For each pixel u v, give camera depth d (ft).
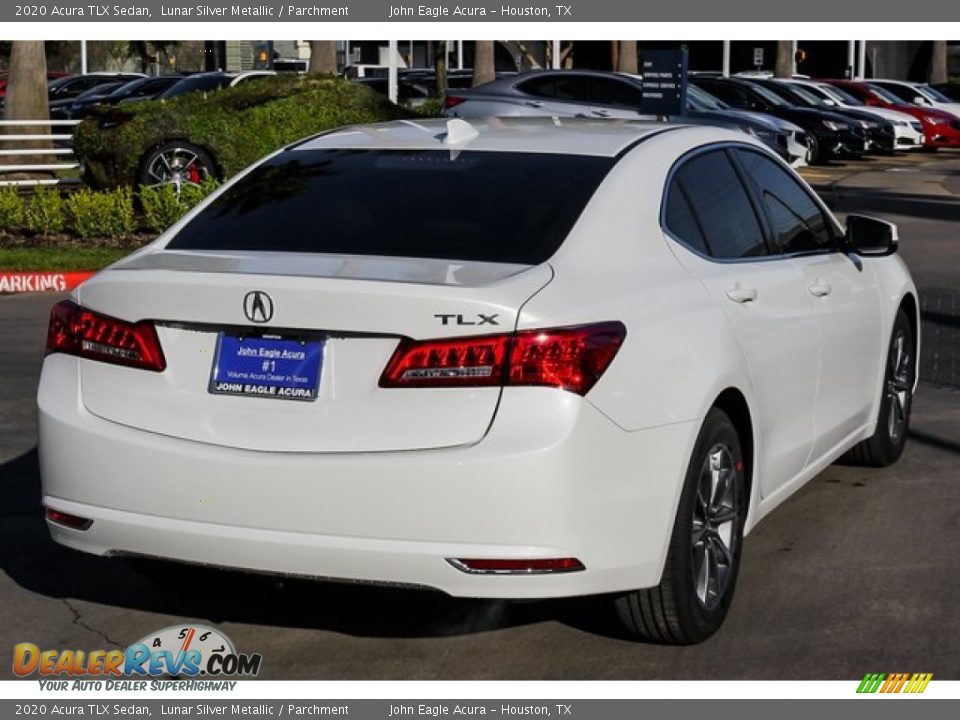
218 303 14.48
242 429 14.39
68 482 15.15
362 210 16.47
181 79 95.35
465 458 13.65
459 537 13.76
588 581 14.23
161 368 14.85
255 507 14.21
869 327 21.42
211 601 17.92
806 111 102.94
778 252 18.97
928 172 95.14
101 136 58.39
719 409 16.17
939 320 38.83
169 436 14.66
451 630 16.85
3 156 72.90
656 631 15.83
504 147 17.54
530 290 14.17
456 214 16.06
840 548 19.77
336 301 14.05
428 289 13.94
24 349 34.99
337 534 14.02
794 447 18.72
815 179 88.58
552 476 13.69
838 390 20.34
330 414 14.15
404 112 61.46
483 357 13.79
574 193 16.20
